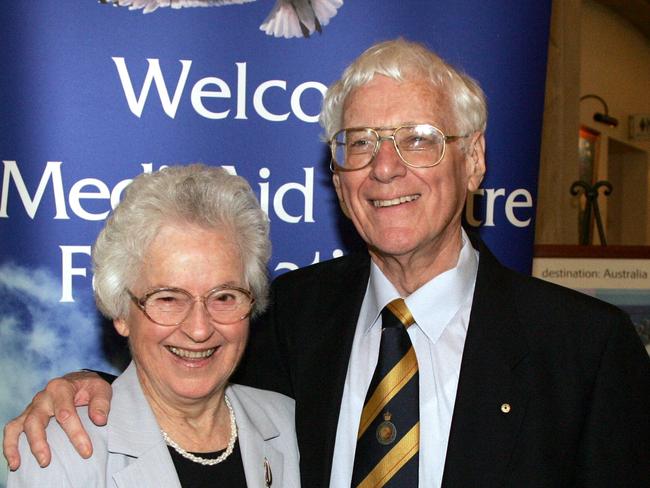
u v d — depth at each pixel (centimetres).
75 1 238
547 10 258
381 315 203
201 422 179
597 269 292
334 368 203
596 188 342
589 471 185
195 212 168
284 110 250
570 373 189
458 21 254
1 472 241
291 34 249
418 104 189
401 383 192
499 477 179
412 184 189
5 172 238
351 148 194
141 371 178
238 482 177
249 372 223
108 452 166
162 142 244
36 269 241
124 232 167
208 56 245
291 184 252
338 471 193
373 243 196
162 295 166
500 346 191
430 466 186
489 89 256
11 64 236
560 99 371
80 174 241
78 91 240
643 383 194
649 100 743
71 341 244
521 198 260
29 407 171
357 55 251
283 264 253
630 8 650
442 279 199
